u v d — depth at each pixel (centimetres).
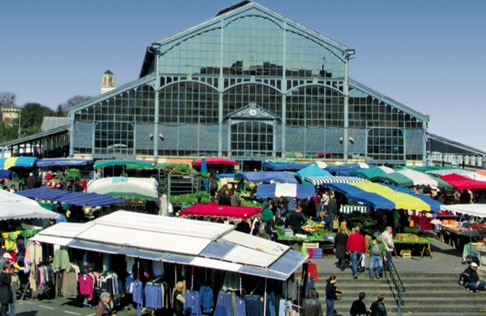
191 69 6000
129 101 5903
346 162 6081
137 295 2136
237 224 3203
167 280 2212
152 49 5994
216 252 1989
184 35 5997
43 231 2245
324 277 2645
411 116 6125
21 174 5581
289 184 3491
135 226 2186
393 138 6116
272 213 3197
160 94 5947
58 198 3131
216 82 6025
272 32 6103
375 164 6097
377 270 2648
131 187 3266
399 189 3347
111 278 2181
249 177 4069
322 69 6116
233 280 2053
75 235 2159
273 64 6084
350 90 6116
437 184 3894
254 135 6038
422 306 2484
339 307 2438
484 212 2981
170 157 5934
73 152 5781
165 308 2191
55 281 2334
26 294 2373
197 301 2039
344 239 2752
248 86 6056
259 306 2012
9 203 2605
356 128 6109
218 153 5988
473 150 6353
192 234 2105
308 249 2972
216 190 4266
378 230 3195
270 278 2005
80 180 4547
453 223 3559
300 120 6075
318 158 6072
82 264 2323
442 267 2855
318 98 6103
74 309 2202
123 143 5875
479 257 2838
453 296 2562
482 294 2573
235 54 6066
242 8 6075
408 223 3362
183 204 3634
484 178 4419
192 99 5988
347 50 6078
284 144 6044
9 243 2500
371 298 2519
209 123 5994
